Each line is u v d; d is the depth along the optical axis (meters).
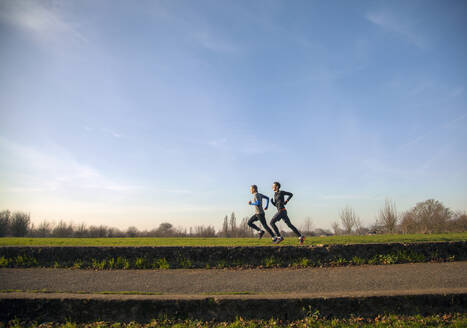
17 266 8.06
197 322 4.70
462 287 5.63
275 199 9.77
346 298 4.82
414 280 6.20
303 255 8.05
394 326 4.37
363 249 8.11
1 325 4.70
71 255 8.20
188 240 12.20
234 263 7.97
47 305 4.91
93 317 4.83
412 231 31.05
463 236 11.76
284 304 4.80
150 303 4.86
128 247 8.22
